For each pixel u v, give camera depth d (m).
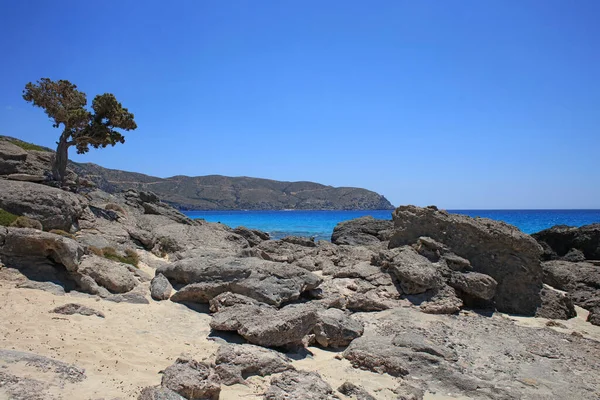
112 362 8.41
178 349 9.78
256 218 117.94
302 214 160.88
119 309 12.38
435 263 17.03
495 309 16.09
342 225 35.78
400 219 19.66
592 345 12.55
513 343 12.09
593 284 19.28
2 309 10.47
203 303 14.20
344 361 10.57
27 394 6.29
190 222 30.39
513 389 9.26
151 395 6.43
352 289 16.02
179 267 15.13
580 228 27.31
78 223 20.06
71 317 10.76
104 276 13.92
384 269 17.05
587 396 9.14
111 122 26.97
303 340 11.26
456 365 10.27
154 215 28.27
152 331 10.95
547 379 9.91
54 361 7.76
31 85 25.72
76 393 6.78
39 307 11.08
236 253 18.97
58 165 26.34
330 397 7.93
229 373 8.38
